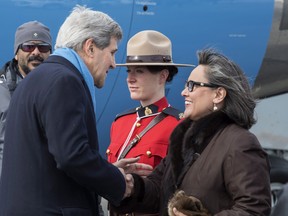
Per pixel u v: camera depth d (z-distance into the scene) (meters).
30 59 5.16
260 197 3.25
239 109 3.46
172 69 4.44
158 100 4.34
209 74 3.48
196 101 3.52
